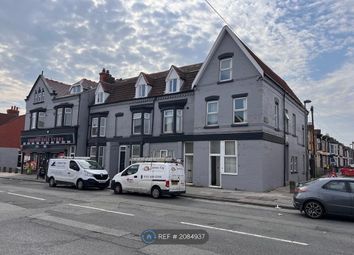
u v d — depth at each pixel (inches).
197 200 672.4
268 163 862.5
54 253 262.2
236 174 858.1
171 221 405.1
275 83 938.7
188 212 484.4
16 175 1384.1
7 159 1841.8
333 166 1824.6
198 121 955.3
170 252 270.7
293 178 1099.9
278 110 976.9
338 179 471.5
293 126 1149.1
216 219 430.6
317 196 469.7
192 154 995.9
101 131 1285.7
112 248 279.1
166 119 1069.8
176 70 1061.1
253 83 861.2
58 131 1360.7
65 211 466.9
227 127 892.6
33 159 1507.1
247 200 659.4
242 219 438.6
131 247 283.6
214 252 274.7
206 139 928.9
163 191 681.6
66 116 1368.1
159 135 1069.8
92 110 1336.1
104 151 1257.4
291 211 548.1
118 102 1230.3
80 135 1312.7
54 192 737.6
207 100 944.9
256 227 385.4
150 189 700.0
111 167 1216.2
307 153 1323.8
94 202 573.9
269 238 330.3
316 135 2004.2
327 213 462.3
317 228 394.9
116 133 1224.8
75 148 1305.4
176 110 1037.8
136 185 720.3
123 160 1183.6
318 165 2030.0
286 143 1027.3
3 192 698.2
